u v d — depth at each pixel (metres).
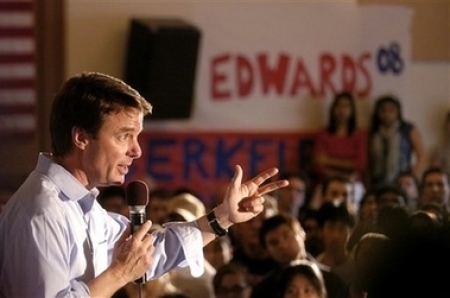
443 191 12.48
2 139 14.20
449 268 3.26
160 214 11.70
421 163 15.34
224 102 15.02
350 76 15.46
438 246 3.29
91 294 4.66
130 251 4.74
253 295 8.30
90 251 4.88
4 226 4.75
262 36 15.11
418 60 16.31
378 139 15.18
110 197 11.51
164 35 14.17
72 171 4.86
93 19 14.53
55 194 4.77
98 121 4.77
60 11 14.41
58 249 4.70
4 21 14.27
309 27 15.28
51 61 14.40
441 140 16.42
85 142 4.80
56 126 4.84
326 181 12.32
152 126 14.75
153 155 14.78
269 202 11.02
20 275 4.69
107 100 4.77
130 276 4.72
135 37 14.40
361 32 15.48
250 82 15.09
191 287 9.44
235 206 5.23
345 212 9.62
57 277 4.68
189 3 14.80
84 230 4.85
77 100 4.79
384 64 15.59
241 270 8.99
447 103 16.44
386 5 15.66
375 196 11.01
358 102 15.48
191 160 14.90
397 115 15.23
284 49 15.20
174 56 14.26
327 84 15.39
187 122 14.87
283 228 8.84
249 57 15.07
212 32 14.92
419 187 13.57
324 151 15.18
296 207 12.66
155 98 14.34
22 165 14.23
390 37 15.59
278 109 15.24
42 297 4.66
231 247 11.06
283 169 15.25
